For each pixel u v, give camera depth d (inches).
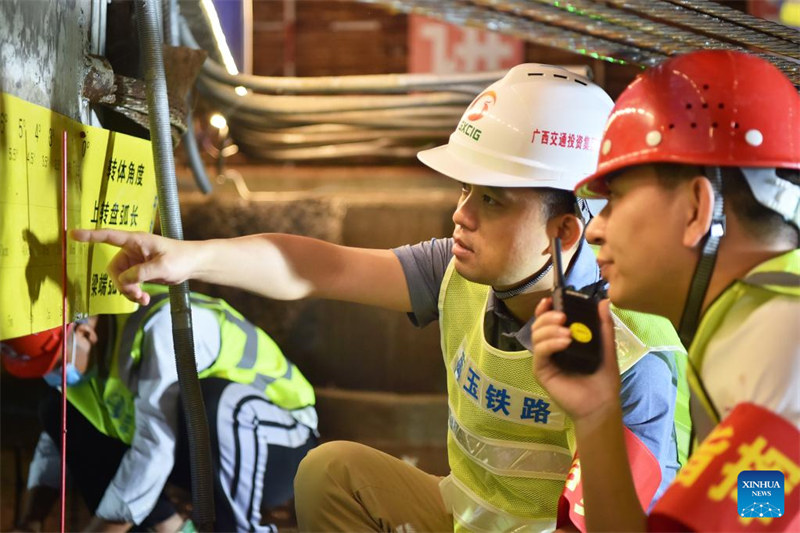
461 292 77.4
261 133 185.2
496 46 240.5
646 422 63.9
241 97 166.1
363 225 219.5
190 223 217.9
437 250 80.9
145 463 114.2
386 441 213.2
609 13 83.9
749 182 50.3
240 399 116.0
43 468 125.0
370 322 219.6
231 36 186.7
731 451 47.4
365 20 250.4
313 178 247.6
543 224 68.9
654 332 66.1
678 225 51.1
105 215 74.4
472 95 161.8
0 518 150.9
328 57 253.8
